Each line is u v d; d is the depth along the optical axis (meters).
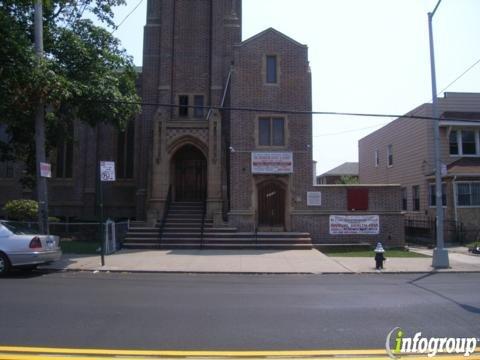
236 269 14.76
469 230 25.73
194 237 21.14
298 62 23.48
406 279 13.16
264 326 7.27
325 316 7.99
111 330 6.95
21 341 6.30
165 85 26.59
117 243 20.28
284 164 22.77
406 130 31.77
